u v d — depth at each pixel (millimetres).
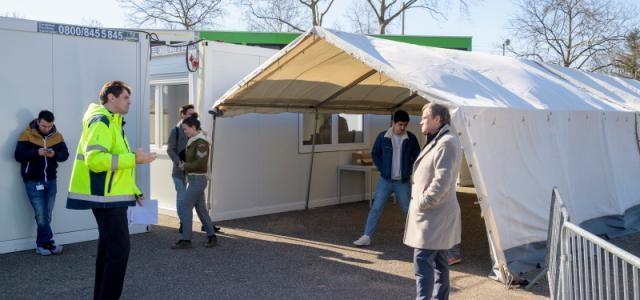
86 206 4320
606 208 7801
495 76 7246
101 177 4355
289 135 10141
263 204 9750
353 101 9812
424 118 4430
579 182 7184
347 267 6387
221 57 8906
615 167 8047
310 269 6285
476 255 7098
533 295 5492
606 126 7902
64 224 7289
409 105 10977
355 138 11664
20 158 6527
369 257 6852
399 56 6422
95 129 4301
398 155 7289
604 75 11117
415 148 7340
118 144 4465
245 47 9273
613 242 7836
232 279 5871
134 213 4988
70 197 4355
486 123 5727
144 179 8047
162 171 9703
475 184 5652
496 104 6039
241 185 9344
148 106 8047
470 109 5551
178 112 9664
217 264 6438
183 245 7102
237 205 9312
